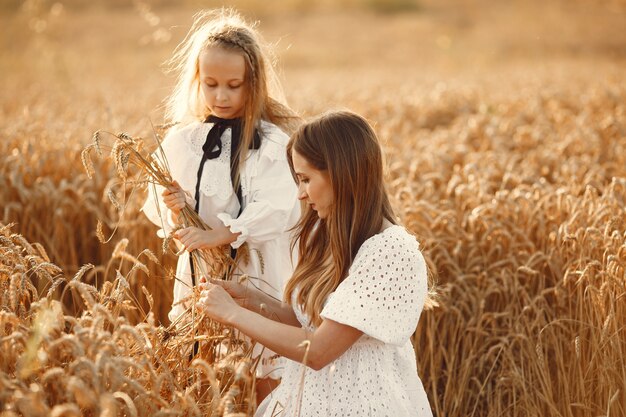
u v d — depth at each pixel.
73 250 4.62
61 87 12.05
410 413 2.48
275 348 2.48
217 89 3.09
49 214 4.75
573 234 3.62
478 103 9.73
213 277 3.14
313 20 30.67
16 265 2.47
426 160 5.92
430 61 21.00
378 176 2.50
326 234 2.66
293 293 2.72
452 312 3.88
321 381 2.51
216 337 2.70
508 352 3.54
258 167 3.16
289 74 16.86
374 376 2.47
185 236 2.93
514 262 3.86
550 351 3.73
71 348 2.16
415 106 9.53
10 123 7.04
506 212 4.33
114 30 24.77
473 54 21.94
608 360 3.17
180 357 2.65
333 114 2.50
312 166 2.46
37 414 1.91
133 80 14.30
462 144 6.80
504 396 3.75
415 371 2.62
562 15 29.53
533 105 8.85
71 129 6.46
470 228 4.37
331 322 2.41
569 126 7.55
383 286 2.40
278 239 3.30
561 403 3.44
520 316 3.60
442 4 34.25
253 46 3.12
